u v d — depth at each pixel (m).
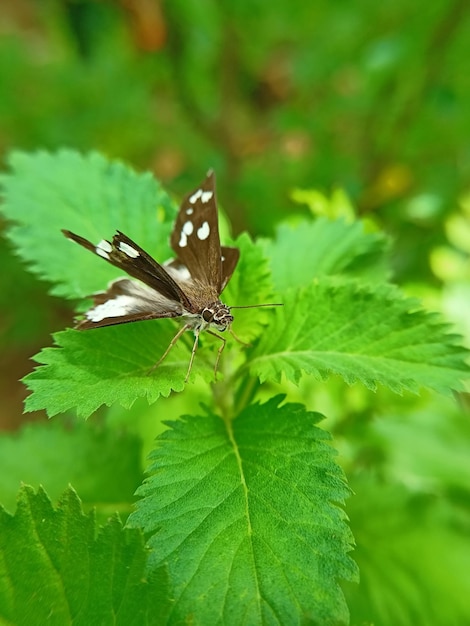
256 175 0.23
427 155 0.22
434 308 0.15
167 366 0.09
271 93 0.28
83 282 0.11
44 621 0.07
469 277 0.17
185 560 0.07
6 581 0.07
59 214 0.12
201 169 0.24
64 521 0.07
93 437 0.11
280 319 0.10
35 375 0.08
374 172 0.22
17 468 0.11
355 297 0.09
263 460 0.08
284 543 0.07
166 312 0.09
